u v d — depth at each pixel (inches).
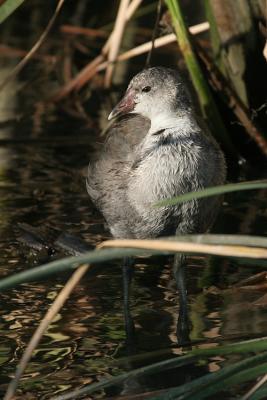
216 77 535.5
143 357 300.0
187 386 258.4
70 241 426.9
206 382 255.6
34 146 573.9
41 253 421.4
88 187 418.9
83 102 655.8
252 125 536.1
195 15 726.5
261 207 478.9
